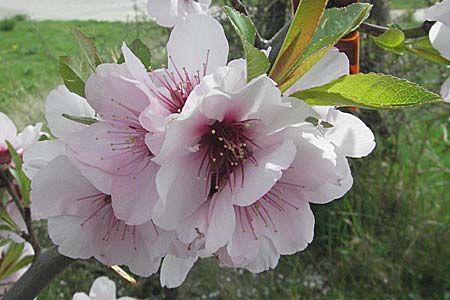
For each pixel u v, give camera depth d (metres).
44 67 1.29
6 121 0.25
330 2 0.21
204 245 0.16
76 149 0.16
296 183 0.16
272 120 0.15
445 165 0.89
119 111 0.16
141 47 0.17
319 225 0.81
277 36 0.19
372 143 0.17
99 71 0.15
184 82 0.16
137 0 1.07
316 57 0.15
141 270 0.18
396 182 0.83
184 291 0.76
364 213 0.83
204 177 0.15
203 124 0.15
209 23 0.16
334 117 0.17
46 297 0.74
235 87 0.15
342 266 0.78
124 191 0.16
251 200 0.15
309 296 0.76
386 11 0.73
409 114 0.85
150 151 0.16
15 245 0.27
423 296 0.77
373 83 0.14
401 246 0.79
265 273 0.78
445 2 0.20
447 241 0.79
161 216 0.15
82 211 0.17
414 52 0.22
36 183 0.17
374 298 0.75
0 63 1.33
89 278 0.78
